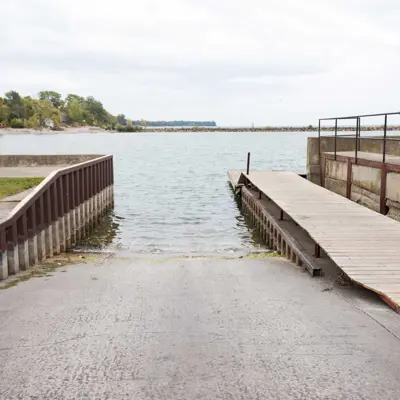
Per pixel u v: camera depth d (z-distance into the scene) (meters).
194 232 16.48
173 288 6.83
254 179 18.61
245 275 7.86
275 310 5.52
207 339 4.54
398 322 5.04
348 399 3.37
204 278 7.60
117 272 8.23
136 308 5.67
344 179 16.64
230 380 3.66
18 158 25.16
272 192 14.96
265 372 3.79
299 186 16.47
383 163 12.88
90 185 17.02
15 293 6.58
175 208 21.67
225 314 5.37
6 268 8.09
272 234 13.63
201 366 3.91
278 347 4.31
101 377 3.74
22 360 4.09
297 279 7.48
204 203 23.08
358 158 15.07
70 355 4.18
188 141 129.62
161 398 3.40
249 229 17.03
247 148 86.75
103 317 5.30
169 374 3.77
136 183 31.83
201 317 5.26
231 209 21.38
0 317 5.37
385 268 6.88
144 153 70.81
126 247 13.91
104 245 14.24
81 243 14.62
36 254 10.14
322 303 5.86
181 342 4.46
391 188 12.42
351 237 8.79
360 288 6.75
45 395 3.47
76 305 5.84
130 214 20.12
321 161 19.70
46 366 3.96
